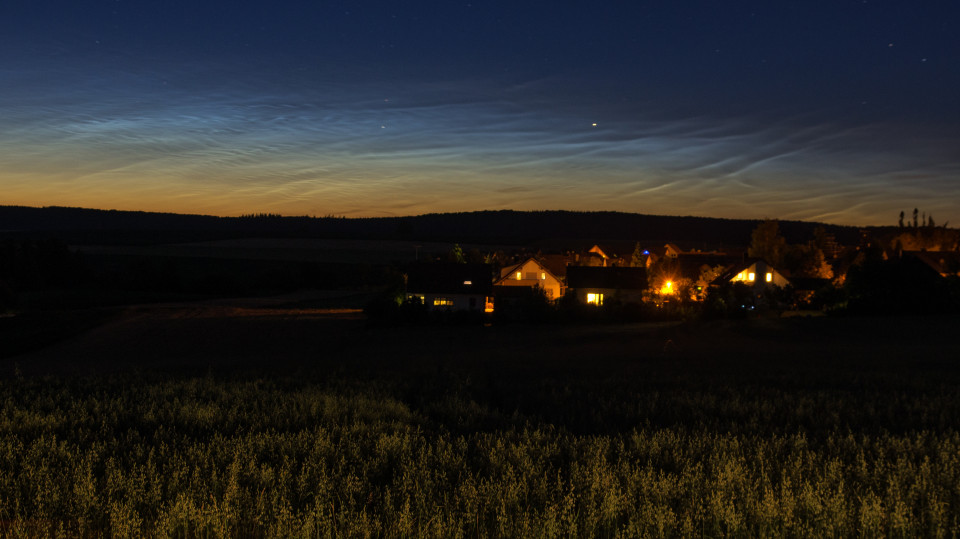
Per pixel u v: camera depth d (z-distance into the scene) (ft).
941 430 43.21
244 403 52.21
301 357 128.77
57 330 169.89
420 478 28.14
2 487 26.18
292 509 24.39
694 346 127.13
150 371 89.35
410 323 169.07
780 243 335.26
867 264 181.16
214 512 22.24
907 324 150.71
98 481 27.04
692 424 47.50
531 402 58.54
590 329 154.61
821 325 151.94
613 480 26.45
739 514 22.72
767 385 72.54
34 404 51.44
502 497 25.38
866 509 22.50
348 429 40.55
